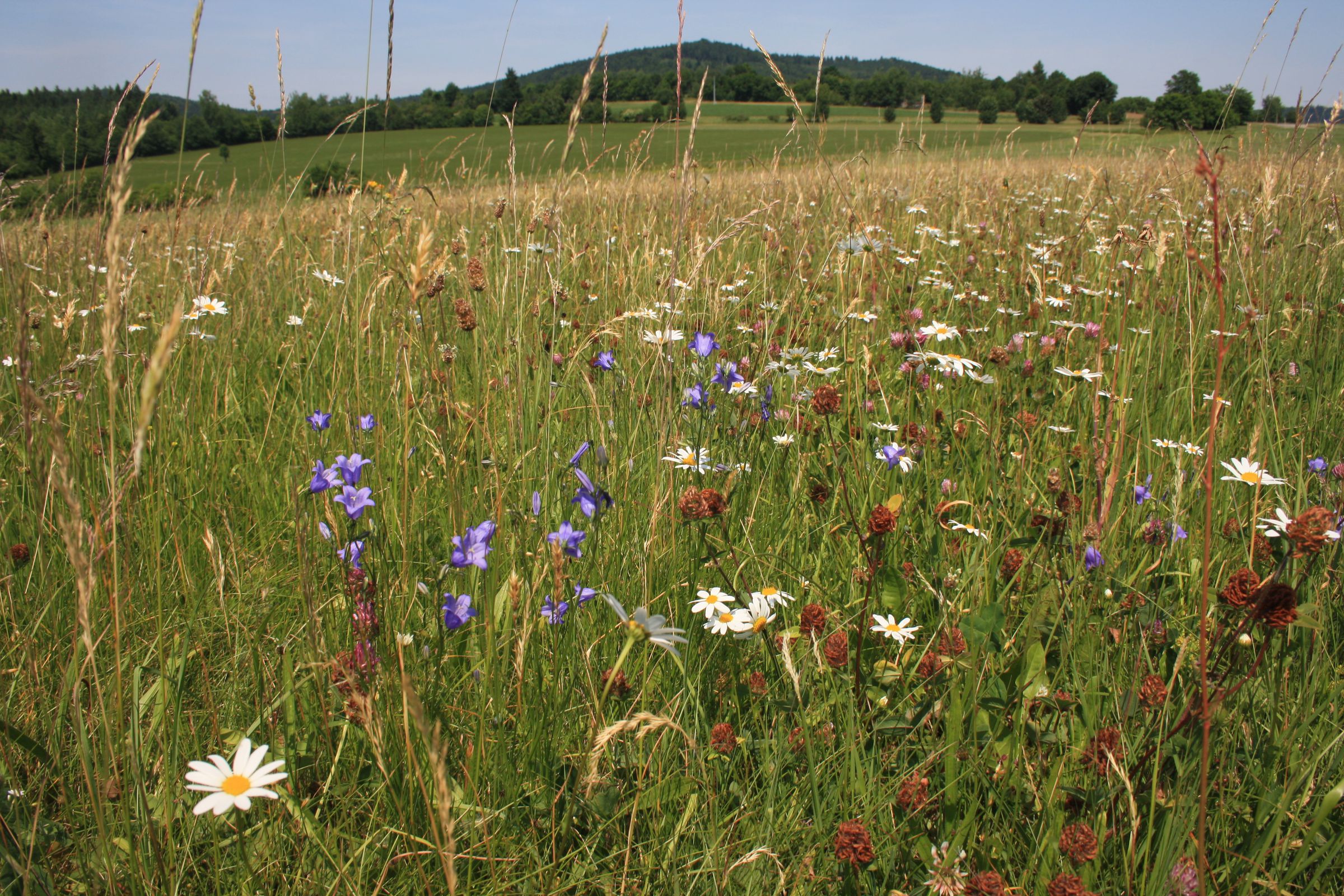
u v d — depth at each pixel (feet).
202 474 8.81
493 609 5.32
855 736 5.27
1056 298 13.39
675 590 6.42
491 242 15.55
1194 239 14.52
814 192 17.71
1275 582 4.61
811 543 7.86
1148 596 6.22
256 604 6.76
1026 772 5.01
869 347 11.20
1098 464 6.13
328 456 8.19
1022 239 17.80
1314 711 5.15
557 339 11.48
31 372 8.93
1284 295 13.38
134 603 6.64
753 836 4.78
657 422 8.04
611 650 6.12
